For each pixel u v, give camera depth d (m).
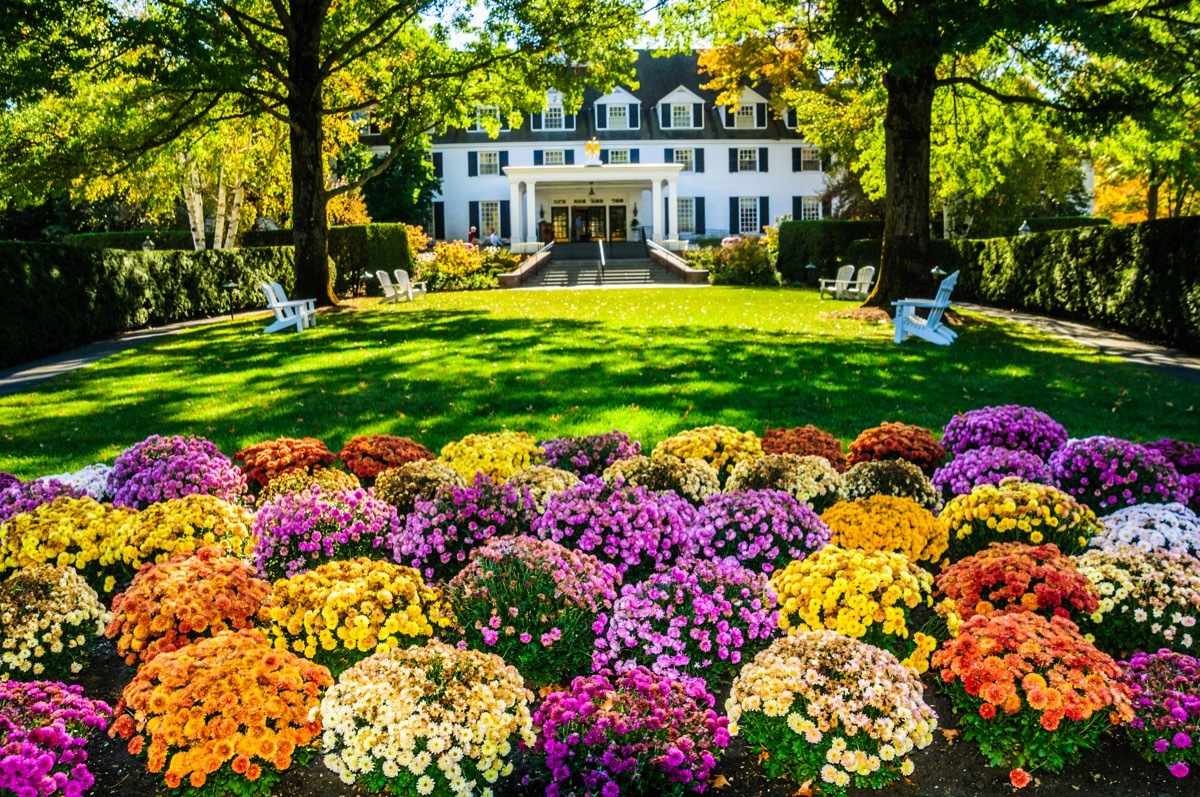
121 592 4.45
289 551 4.30
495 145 46.69
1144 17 14.27
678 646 3.47
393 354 12.27
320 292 18.92
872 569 3.67
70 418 8.82
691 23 19.12
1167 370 10.68
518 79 20.67
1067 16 12.10
